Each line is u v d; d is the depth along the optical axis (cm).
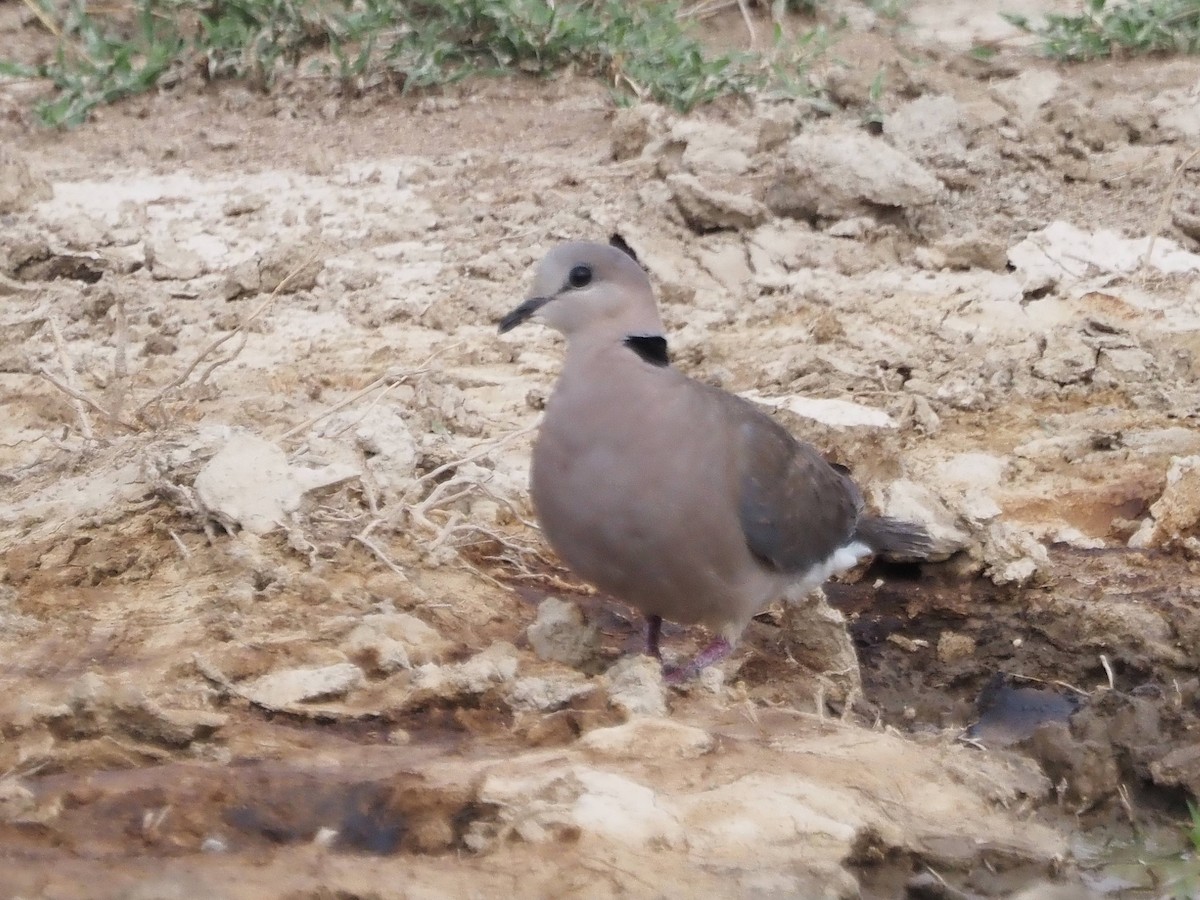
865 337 1630
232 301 1680
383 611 1063
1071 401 1573
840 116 2075
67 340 1597
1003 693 1177
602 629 1126
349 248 1773
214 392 1441
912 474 1391
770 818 866
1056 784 1048
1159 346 1636
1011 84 2139
